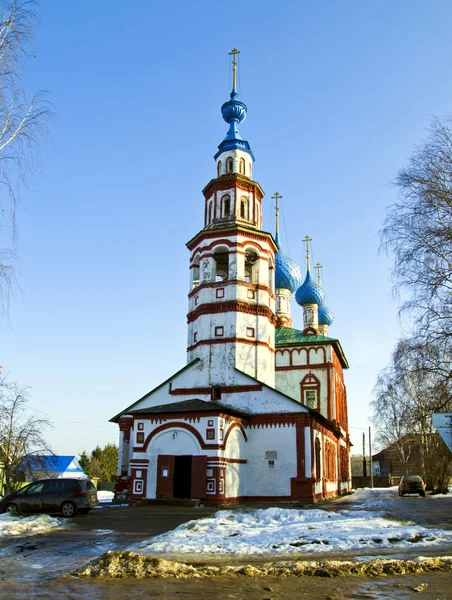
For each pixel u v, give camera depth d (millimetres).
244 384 38156
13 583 11273
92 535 19469
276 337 58094
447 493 51906
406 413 27453
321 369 54844
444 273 22984
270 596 10039
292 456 35938
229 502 33781
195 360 39719
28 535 19625
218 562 13891
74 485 26453
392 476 82688
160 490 33781
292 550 15188
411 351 23797
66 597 9945
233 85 48031
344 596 10031
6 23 16531
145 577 11656
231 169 44469
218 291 40719
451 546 15398
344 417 63594
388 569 12055
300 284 64250
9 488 47625
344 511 24484
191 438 34031
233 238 41375
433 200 23359
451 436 15016
